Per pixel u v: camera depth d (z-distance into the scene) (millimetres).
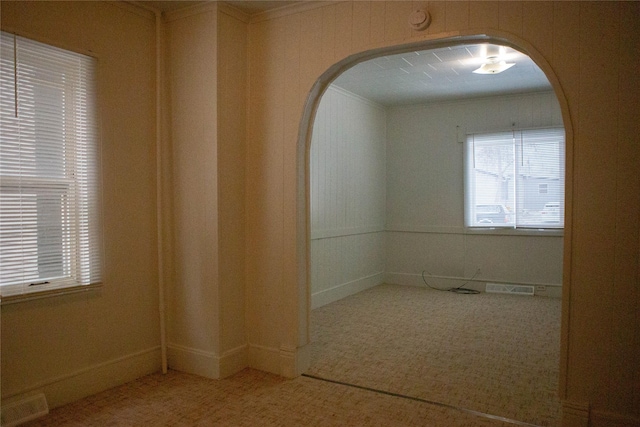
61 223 2854
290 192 3316
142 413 2760
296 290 3307
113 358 3150
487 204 6371
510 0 2598
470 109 6445
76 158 2926
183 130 3383
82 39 2938
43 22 2727
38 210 2736
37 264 2734
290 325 3324
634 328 2352
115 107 3150
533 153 6078
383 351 3867
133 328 3279
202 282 3316
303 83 3262
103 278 3080
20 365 2658
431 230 6703
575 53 2438
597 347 2426
